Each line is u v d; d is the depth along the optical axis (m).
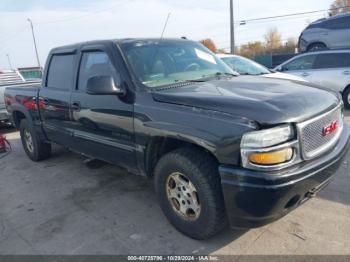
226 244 3.04
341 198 3.70
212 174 2.76
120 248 3.10
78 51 4.22
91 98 3.81
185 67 3.80
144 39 3.94
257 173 2.46
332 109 2.97
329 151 2.88
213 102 2.77
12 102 5.84
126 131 3.41
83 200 4.14
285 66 10.03
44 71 4.99
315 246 2.92
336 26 12.49
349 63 8.84
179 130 2.85
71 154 6.07
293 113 2.58
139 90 3.30
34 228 3.58
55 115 4.64
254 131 2.46
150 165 3.38
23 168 5.57
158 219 3.55
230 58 7.70
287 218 3.36
